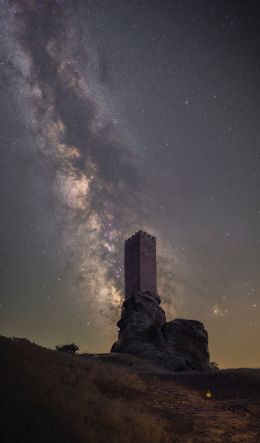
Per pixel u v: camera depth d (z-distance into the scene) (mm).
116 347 58938
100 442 11195
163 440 13070
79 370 22156
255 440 14648
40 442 9586
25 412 11102
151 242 74500
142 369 39188
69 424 11500
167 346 57625
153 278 72688
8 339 25844
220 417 17562
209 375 31281
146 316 62094
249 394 23172
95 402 15703
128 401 17859
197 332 60875
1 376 14336
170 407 18453
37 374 16938
